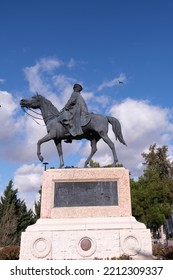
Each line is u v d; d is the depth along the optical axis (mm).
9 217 23531
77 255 7805
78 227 8094
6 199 25359
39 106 10086
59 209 8531
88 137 10047
